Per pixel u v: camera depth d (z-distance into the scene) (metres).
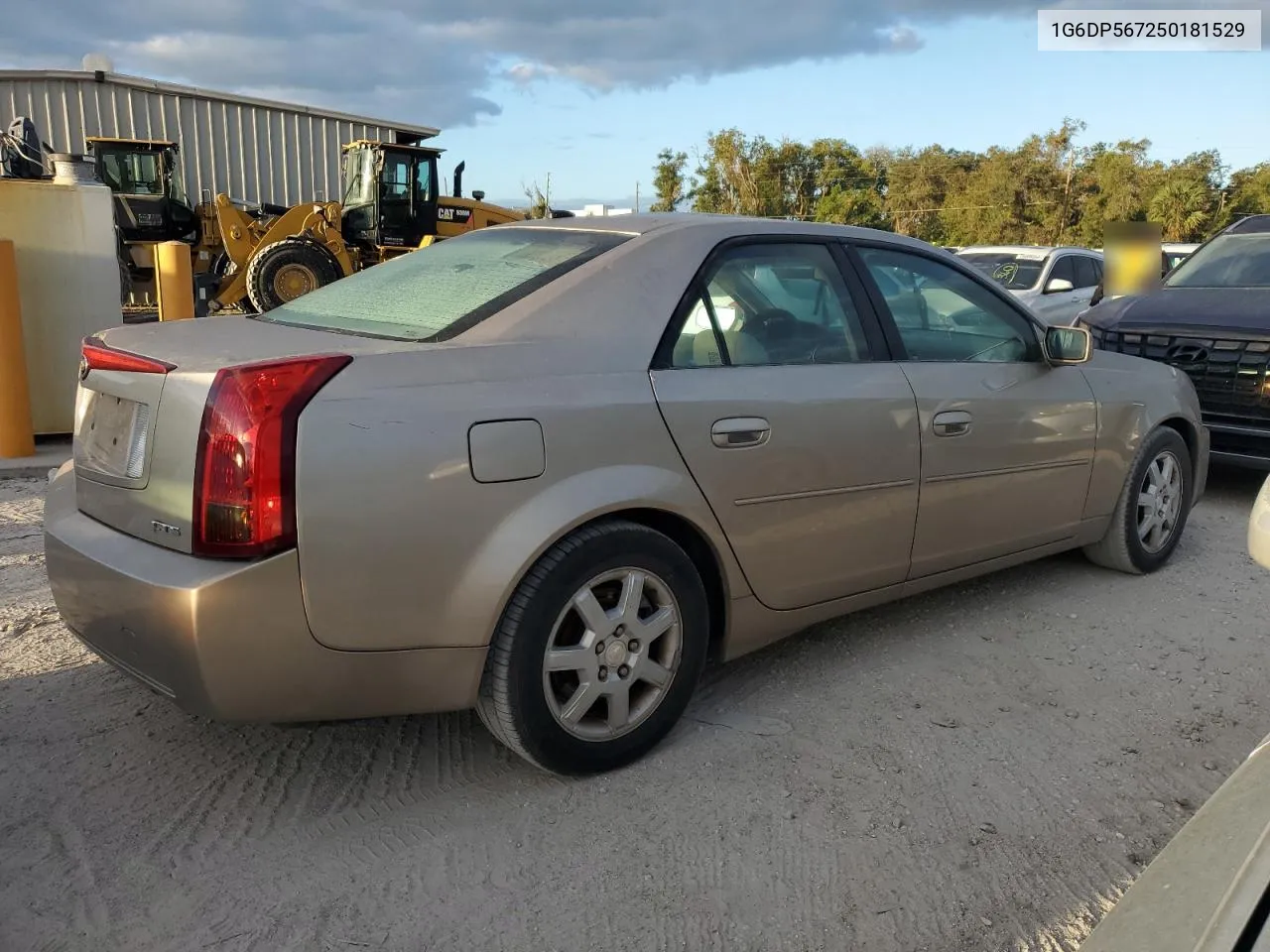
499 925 2.31
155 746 3.06
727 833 2.67
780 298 3.36
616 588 2.87
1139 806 2.85
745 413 3.06
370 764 3.00
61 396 7.16
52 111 26.64
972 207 52.03
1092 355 4.59
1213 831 1.39
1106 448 4.42
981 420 3.78
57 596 2.76
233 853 2.55
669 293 3.06
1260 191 44.59
